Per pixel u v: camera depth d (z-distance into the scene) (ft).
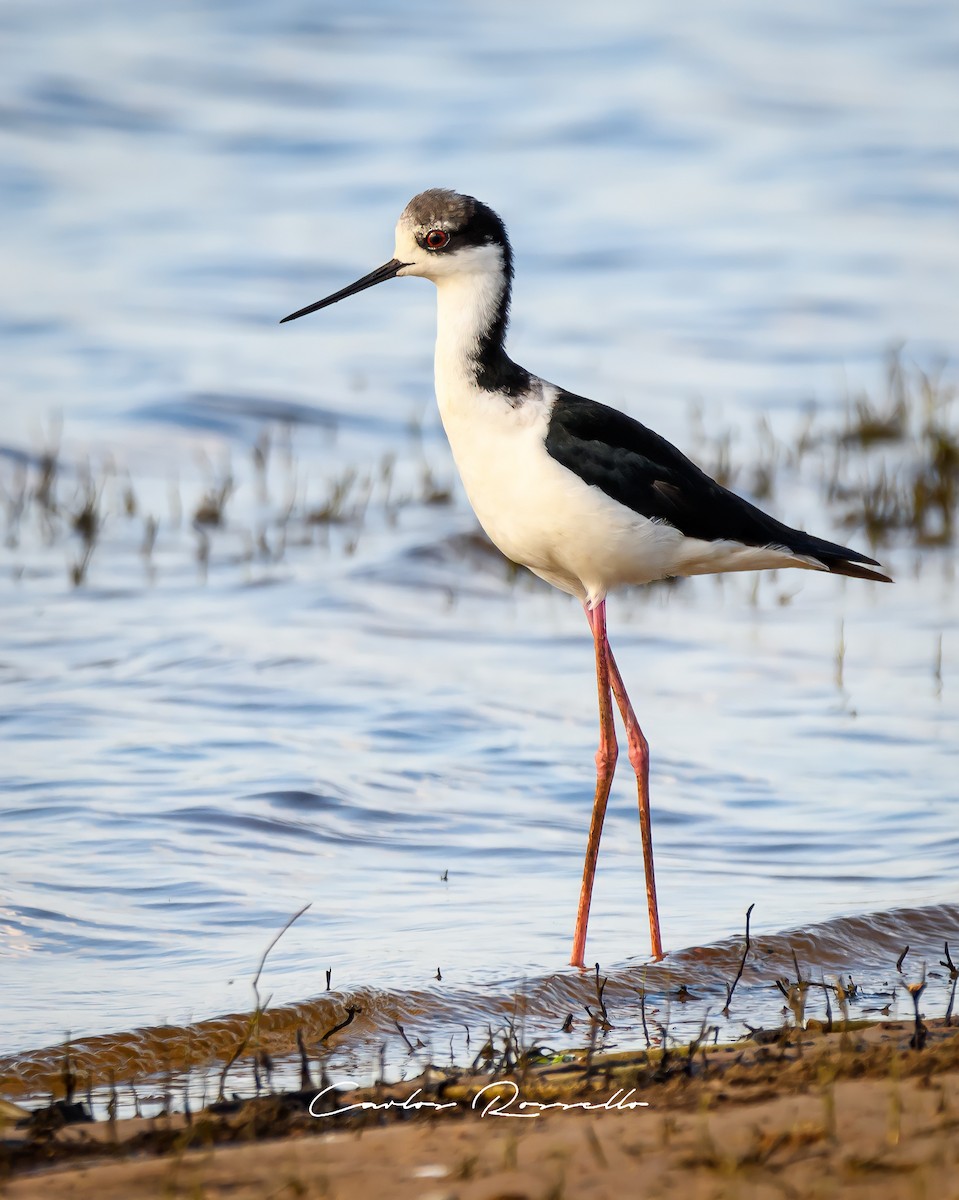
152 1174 17.42
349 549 50.75
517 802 33.37
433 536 51.83
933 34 133.59
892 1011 24.66
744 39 128.47
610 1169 16.87
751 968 26.58
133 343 69.67
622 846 31.58
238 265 80.69
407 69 115.03
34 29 114.11
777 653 43.57
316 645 42.63
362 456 60.44
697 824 32.60
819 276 83.87
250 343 71.51
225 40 116.67
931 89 118.73
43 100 100.78
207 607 45.42
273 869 29.71
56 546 49.98
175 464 58.59
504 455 28.02
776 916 28.30
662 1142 17.57
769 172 100.42
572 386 67.72
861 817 32.86
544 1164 17.11
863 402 64.49
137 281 77.77
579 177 97.76
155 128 99.71
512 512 28.30
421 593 47.96
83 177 91.40
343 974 25.64
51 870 28.96
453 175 96.27
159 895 28.32
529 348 72.54
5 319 71.20
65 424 60.59
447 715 37.93
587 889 27.07
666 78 116.67
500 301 28.60
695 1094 19.49
